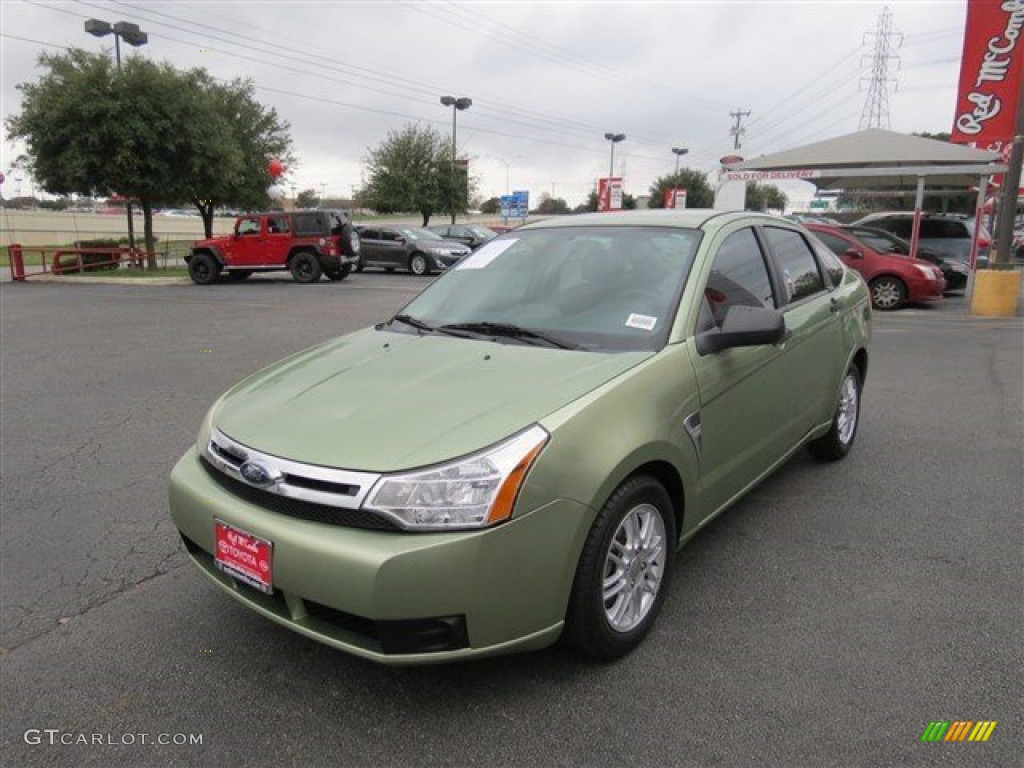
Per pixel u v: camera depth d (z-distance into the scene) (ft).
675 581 11.43
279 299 52.70
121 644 10.00
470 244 85.05
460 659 7.78
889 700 8.61
